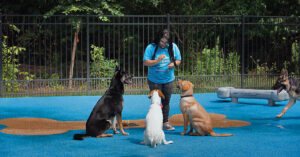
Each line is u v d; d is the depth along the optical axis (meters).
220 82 14.81
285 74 7.46
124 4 18.61
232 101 10.35
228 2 17.88
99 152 4.62
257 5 16.67
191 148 4.79
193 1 18.69
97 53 14.44
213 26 18.61
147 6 18.95
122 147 4.90
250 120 7.31
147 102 10.34
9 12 18.00
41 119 7.48
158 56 6.23
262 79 14.86
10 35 18.56
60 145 5.04
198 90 14.00
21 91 14.10
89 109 8.98
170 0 19.05
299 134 5.79
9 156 4.43
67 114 8.20
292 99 7.58
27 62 20.05
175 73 16.75
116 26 19.39
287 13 18.41
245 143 5.09
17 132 6.04
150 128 4.88
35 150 4.75
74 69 18.56
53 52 19.86
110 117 5.70
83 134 5.50
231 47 19.61
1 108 9.13
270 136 5.62
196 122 5.59
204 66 16.17
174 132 6.05
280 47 18.50
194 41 18.86
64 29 19.25
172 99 11.19
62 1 15.05
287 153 4.50
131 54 20.19
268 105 9.66
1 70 11.96
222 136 5.59
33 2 18.00
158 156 4.41
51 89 14.30
